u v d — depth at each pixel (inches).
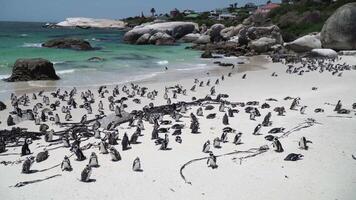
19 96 1343.5
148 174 705.6
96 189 652.1
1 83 1569.9
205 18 5723.4
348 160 766.5
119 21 6811.0
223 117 1004.6
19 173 721.0
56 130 988.6
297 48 2778.1
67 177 698.8
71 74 1781.5
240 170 724.0
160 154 797.9
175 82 1643.7
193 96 1386.6
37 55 2356.1
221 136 871.1
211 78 1755.7
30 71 1638.8
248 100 1291.8
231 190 649.6
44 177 700.0
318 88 1467.8
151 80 1688.0
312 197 628.4
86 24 6732.3
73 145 832.3
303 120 1023.0
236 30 3550.7
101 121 1016.9
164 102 1294.3
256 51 2874.0
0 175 714.2
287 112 1111.6
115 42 3750.0
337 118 1041.5
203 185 666.2
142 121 988.6
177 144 854.5
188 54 2780.5
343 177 697.0
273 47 2878.9
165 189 652.1
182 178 690.2
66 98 1316.4
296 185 668.1
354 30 2586.1
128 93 1385.3
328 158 775.1
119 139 897.5
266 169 727.7
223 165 745.0
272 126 978.7
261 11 4507.9
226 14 6220.5
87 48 2859.3
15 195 636.7
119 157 767.7
